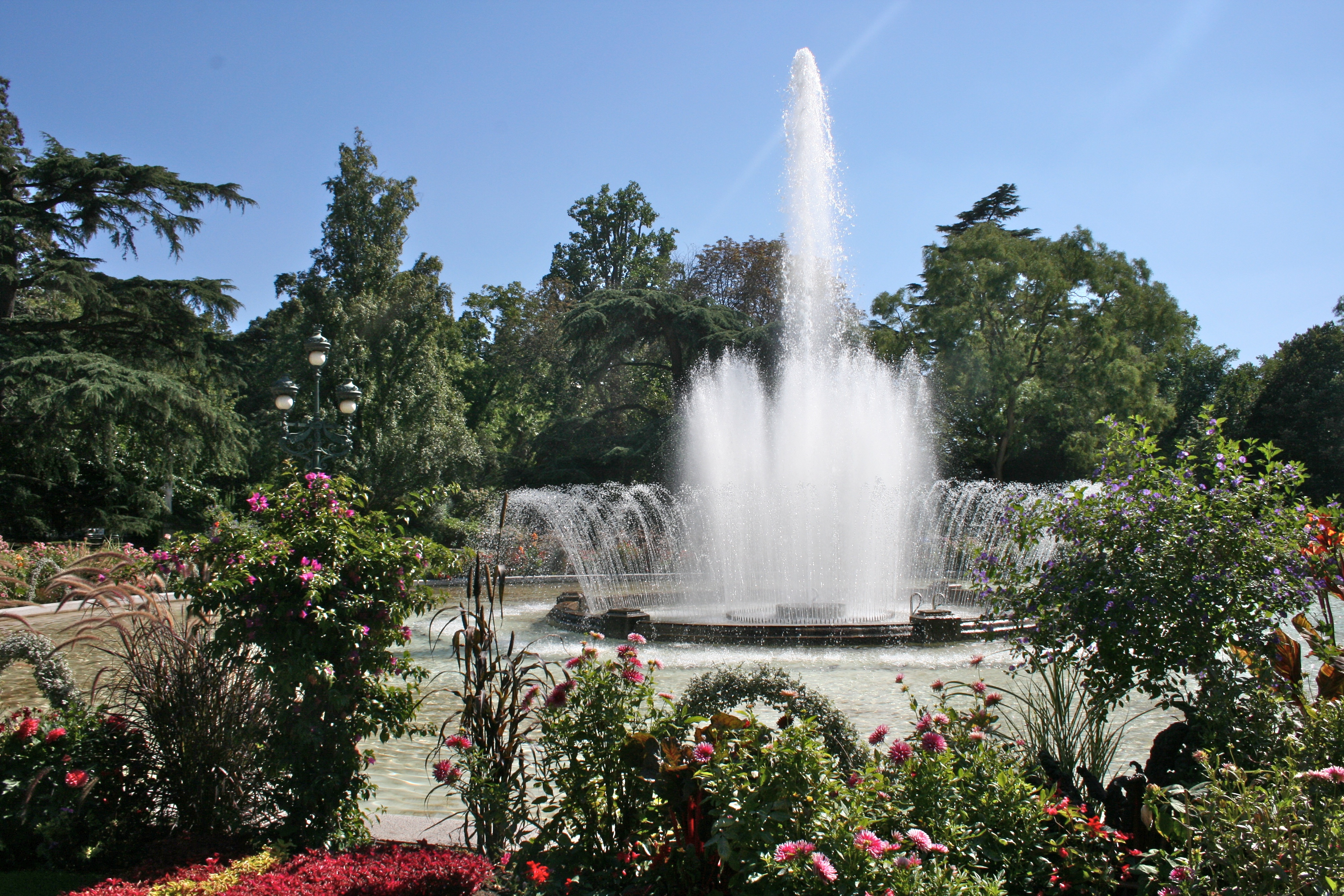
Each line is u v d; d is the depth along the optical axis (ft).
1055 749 15.48
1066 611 15.89
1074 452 106.32
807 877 8.52
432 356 101.14
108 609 15.88
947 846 9.70
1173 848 10.64
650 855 10.97
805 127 71.87
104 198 78.13
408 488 91.86
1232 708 13.29
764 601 53.36
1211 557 14.90
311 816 14.03
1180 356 146.30
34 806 13.55
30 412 70.54
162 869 12.84
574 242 163.63
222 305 82.79
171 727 14.76
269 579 13.51
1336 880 8.17
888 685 30.01
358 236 104.37
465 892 11.71
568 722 11.89
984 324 112.88
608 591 64.80
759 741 10.80
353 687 14.16
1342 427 116.37
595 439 119.55
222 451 82.53
